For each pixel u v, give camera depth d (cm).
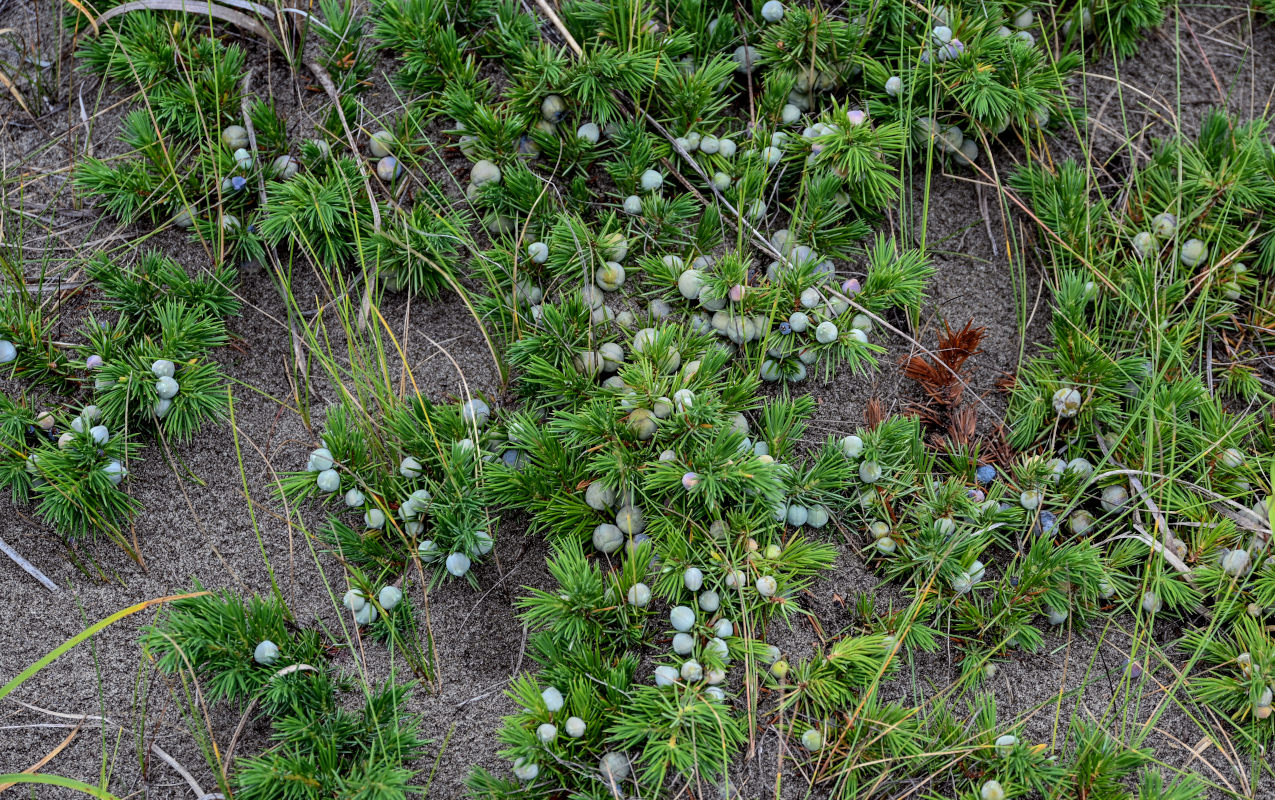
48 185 101
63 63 103
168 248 100
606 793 91
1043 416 97
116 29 103
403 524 95
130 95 103
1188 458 97
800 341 97
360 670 93
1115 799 91
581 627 92
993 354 100
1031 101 100
